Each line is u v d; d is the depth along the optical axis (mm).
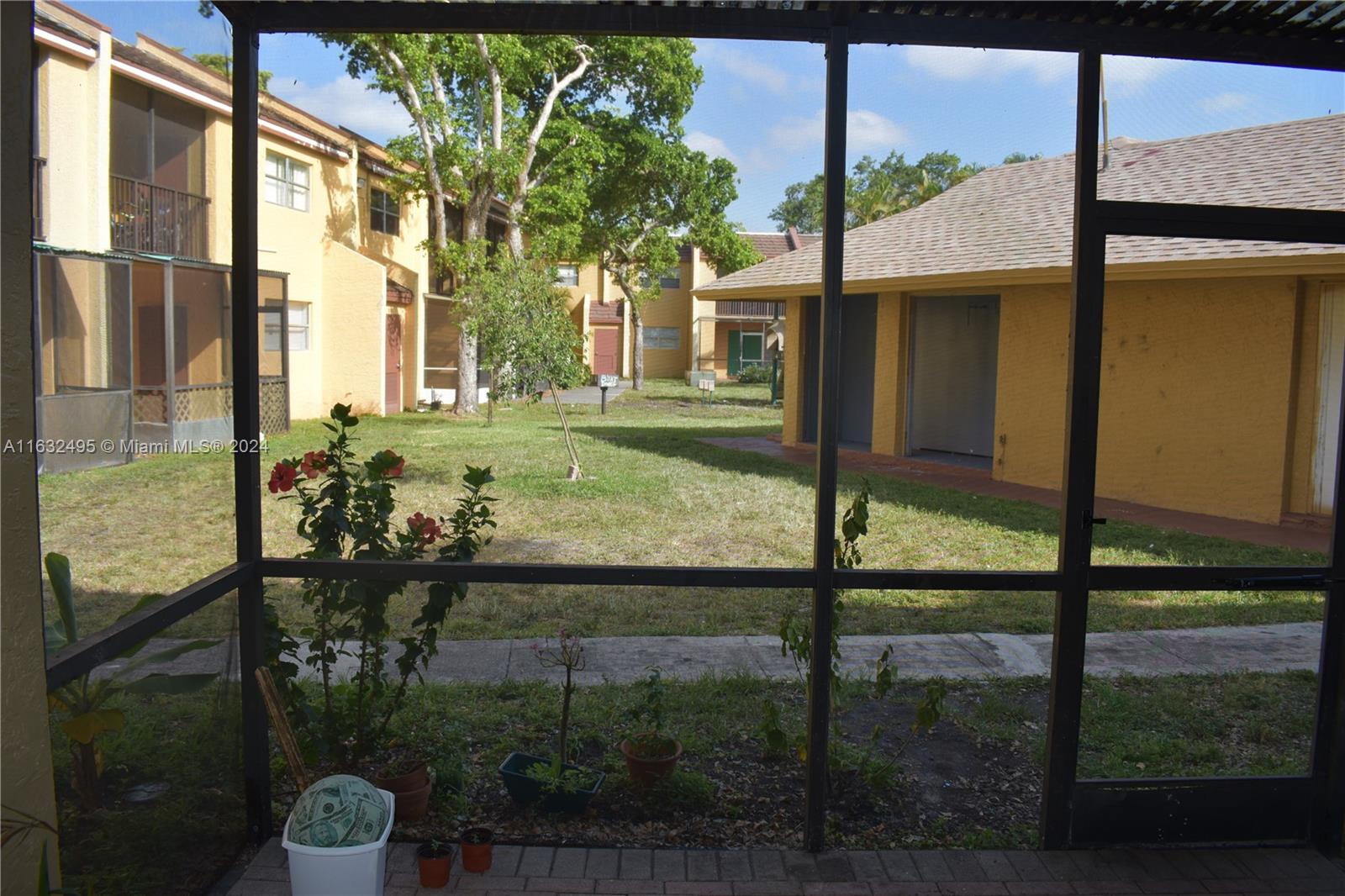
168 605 2652
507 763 3678
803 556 8172
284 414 16297
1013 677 5191
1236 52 3131
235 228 3121
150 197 4844
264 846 3303
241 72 3076
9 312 2092
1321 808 3408
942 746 4324
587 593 6805
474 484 3854
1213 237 3152
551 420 20688
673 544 8594
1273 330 9031
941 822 3576
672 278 39094
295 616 6164
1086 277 3113
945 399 15641
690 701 4664
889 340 15266
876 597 6793
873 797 3777
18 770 2133
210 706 3092
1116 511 10164
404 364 22203
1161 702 4816
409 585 6996
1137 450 10547
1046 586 3211
